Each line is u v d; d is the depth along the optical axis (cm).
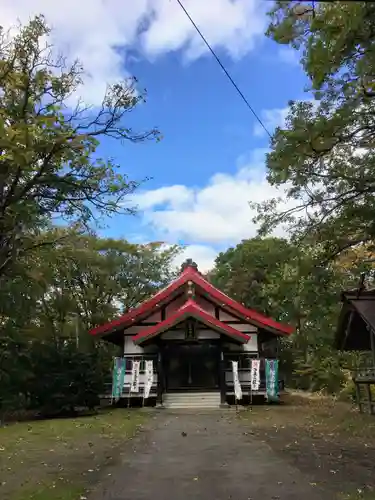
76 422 1680
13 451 1090
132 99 1639
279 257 1263
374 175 1099
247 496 703
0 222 1688
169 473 862
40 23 1658
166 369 2517
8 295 1931
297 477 816
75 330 2627
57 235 2202
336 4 702
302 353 3434
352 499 672
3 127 1307
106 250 3244
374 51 787
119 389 2355
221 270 5022
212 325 2319
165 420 1758
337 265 1362
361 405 1798
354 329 1680
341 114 959
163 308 2645
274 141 1071
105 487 761
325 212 1194
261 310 3897
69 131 1517
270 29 803
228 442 1216
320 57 824
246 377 2444
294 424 1564
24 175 1677
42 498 690
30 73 1642
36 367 2130
